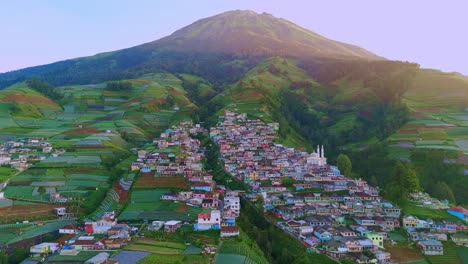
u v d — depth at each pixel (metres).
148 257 126.19
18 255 136.88
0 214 178.00
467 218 173.38
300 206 184.25
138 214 169.75
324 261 138.88
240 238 145.88
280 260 144.12
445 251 149.12
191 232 151.12
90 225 156.88
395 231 165.25
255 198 195.12
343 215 178.12
